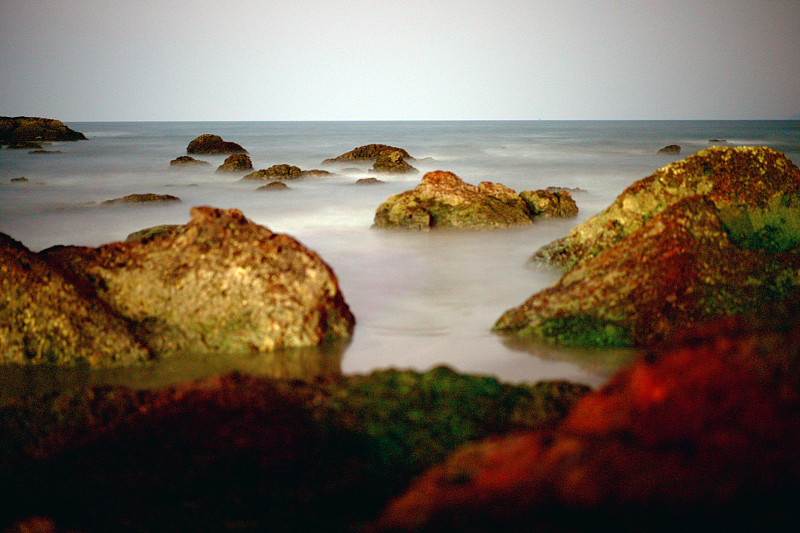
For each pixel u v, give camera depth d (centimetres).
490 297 968
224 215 800
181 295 752
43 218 1944
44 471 446
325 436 484
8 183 3084
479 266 1175
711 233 805
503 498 296
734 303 731
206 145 5025
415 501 319
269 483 421
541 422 493
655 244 780
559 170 3569
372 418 507
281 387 567
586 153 5188
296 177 3061
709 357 346
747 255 786
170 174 3594
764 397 312
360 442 478
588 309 754
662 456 294
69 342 702
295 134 10075
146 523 376
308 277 766
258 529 367
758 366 336
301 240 1480
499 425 496
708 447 298
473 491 310
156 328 743
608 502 275
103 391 580
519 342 744
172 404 538
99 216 1983
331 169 3959
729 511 264
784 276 764
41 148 5781
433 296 977
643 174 3303
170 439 481
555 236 1479
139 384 648
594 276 784
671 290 743
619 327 722
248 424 495
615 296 753
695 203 836
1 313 710
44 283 724
